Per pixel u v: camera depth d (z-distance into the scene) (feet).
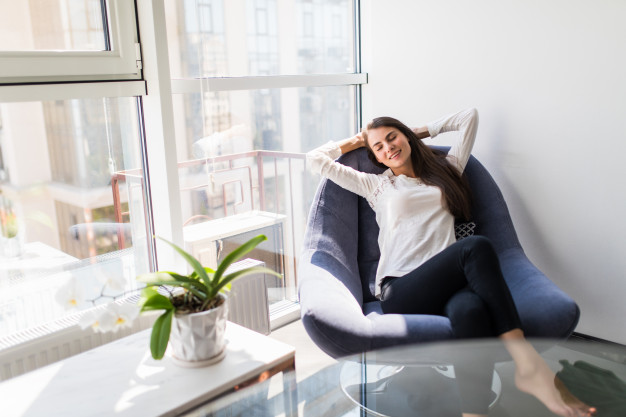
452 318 5.03
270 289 8.70
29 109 5.55
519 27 7.52
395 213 6.68
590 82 7.04
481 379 2.85
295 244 9.07
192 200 7.47
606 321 7.46
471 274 5.28
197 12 6.95
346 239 6.91
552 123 7.45
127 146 6.39
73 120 5.90
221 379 4.21
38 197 5.73
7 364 5.07
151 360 4.56
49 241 5.87
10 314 5.63
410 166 7.02
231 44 7.43
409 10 8.57
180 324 4.32
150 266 6.78
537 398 2.60
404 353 3.35
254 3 7.68
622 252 7.16
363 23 9.29
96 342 5.68
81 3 5.66
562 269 7.74
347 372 3.28
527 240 8.01
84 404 3.90
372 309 6.45
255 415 2.86
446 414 2.61
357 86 9.50
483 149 8.18
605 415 2.39
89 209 6.17
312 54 8.64
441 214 6.70
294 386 3.16
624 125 6.87
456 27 8.12
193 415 2.97
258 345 4.77
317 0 8.61
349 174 7.02
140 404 3.88
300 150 8.79
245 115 7.86
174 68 6.79
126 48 5.92
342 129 9.42
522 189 7.91
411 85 8.79
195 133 7.26
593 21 6.90
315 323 5.13
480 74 8.00
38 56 5.24
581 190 7.36
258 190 8.30
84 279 6.20
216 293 4.54
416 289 5.80
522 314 5.30
